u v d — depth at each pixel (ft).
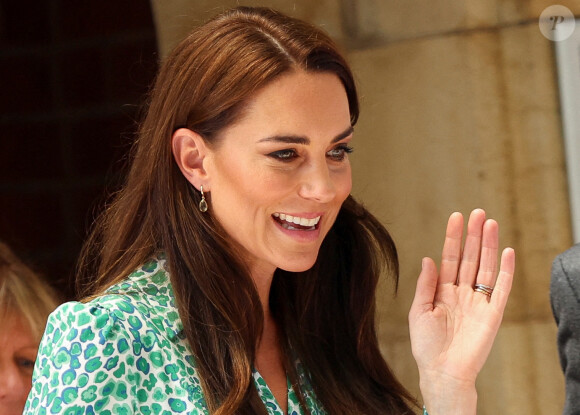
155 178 23.53
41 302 32.12
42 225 41.32
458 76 36.47
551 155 36.68
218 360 22.82
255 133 22.16
